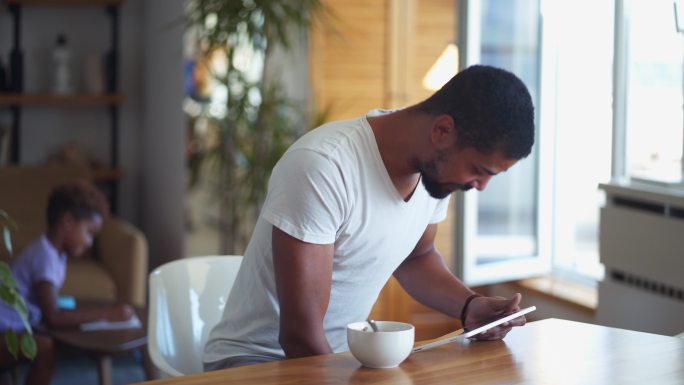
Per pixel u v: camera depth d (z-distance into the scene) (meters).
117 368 4.12
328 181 1.62
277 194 1.64
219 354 1.85
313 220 1.62
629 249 3.28
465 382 1.43
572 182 4.54
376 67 5.28
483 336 1.70
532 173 4.56
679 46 3.62
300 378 1.44
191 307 2.12
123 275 4.27
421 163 1.65
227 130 5.00
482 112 1.55
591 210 4.44
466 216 4.27
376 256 1.75
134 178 5.68
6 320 3.12
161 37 5.18
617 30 3.89
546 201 4.54
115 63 5.37
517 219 4.54
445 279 1.97
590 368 1.51
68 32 5.51
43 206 4.77
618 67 3.91
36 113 5.50
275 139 4.82
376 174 1.68
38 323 3.20
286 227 1.62
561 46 4.50
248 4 4.66
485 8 4.31
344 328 1.82
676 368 1.51
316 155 1.64
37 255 3.19
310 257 1.62
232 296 1.88
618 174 3.96
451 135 1.59
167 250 5.17
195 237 7.32
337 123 1.74
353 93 5.30
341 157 1.65
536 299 4.43
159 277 2.09
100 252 4.61
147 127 5.47
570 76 4.50
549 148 4.52
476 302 1.87
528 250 4.57
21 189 4.77
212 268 2.18
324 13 5.20
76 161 5.28
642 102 3.86
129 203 5.68
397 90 5.29
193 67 6.42
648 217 3.18
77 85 5.54
